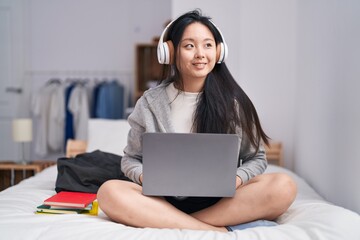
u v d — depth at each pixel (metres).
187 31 1.42
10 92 4.37
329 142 1.95
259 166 1.44
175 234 1.14
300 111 2.67
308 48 2.44
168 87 1.53
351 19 1.61
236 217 1.31
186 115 1.48
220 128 1.44
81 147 2.85
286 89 2.94
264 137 1.49
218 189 1.23
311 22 2.37
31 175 3.03
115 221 1.32
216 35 1.46
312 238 1.13
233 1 3.02
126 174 1.44
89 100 4.36
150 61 4.12
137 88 3.98
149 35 4.36
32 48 4.39
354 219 1.21
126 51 4.37
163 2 4.34
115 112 4.17
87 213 1.46
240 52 2.98
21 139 3.02
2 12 4.34
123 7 4.36
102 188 1.31
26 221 1.31
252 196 1.30
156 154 1.21
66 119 4.12
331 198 1.91
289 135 2.96
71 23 4.37
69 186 1.75
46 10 4.36
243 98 1.48
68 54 4.39
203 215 1.34
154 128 1.46
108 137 2.63
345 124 1.70
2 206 1.50
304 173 2.54
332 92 1.89
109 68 4.39
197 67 1.41
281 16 2.91
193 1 3.04
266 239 1.12
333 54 1.89
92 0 4.35
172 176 1.23
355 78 1.56
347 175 1.66
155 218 1.25
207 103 1.45
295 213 1.39
